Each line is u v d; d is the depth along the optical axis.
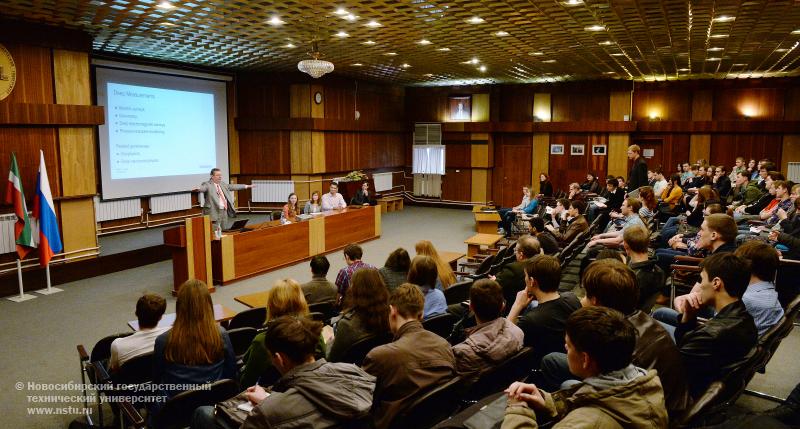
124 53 11.24
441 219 15.02
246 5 7.27
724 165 15.38
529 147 16.91
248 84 14.58
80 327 6.12
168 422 2.71
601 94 16.06
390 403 2.35
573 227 7.45
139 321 3.41
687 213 9.14
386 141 17.59
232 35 9.30
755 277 3.22
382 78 15.86
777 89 14.88
